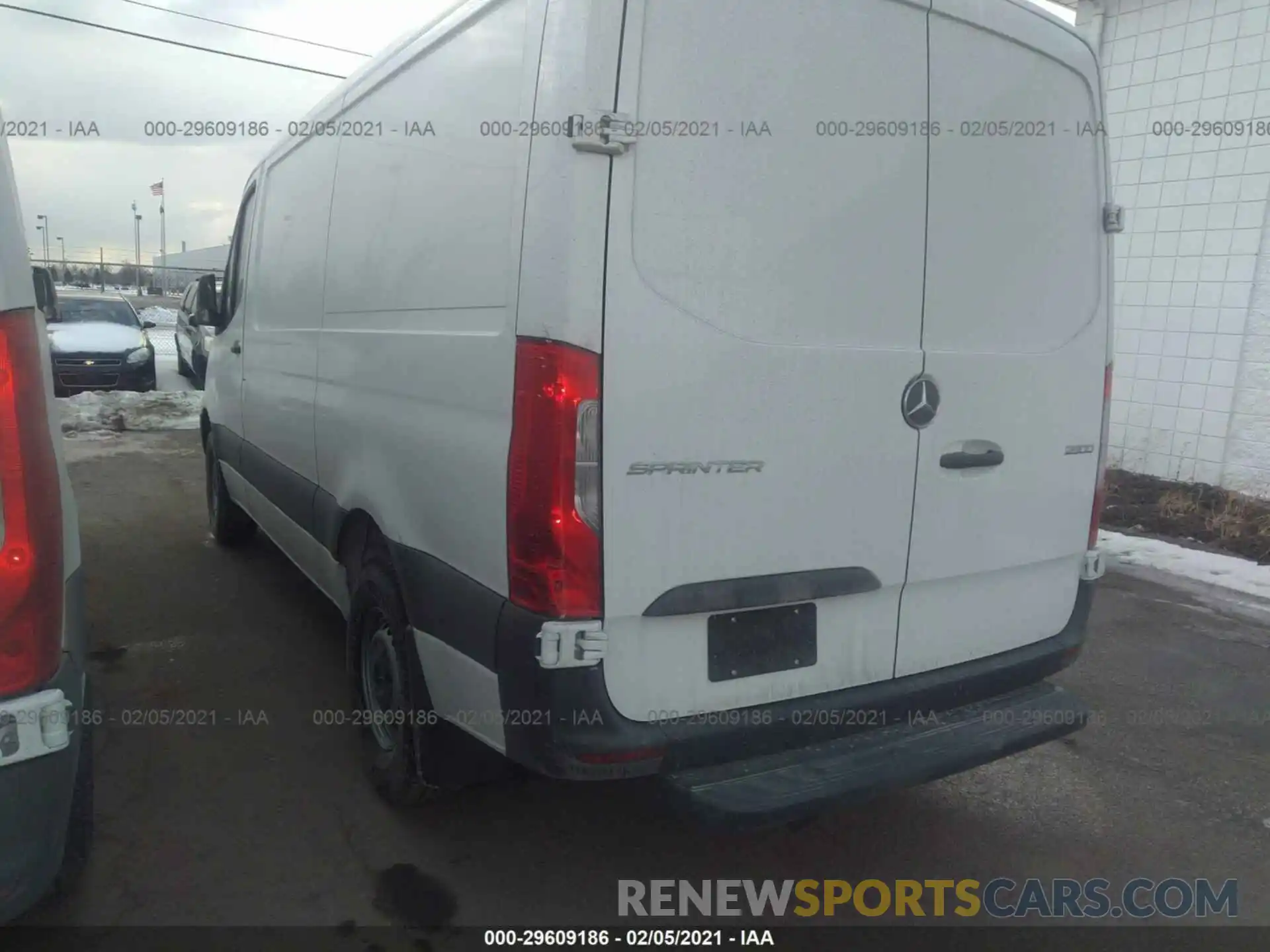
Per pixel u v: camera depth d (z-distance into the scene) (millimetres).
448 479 2564
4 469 1920
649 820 3250
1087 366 3109
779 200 2365
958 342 2748
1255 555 6309
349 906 2738
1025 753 3820
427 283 2762
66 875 2633
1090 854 3143
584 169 2133
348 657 3469
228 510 6020
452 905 2764
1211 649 4977
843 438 2518
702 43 2230
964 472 2795
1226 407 7605
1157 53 7898
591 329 2152
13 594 1931
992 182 2779
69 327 13602
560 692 2242
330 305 3578
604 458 2191
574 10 2160
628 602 2262
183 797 3266
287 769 3473
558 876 2928
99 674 4246
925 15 2574
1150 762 3766
